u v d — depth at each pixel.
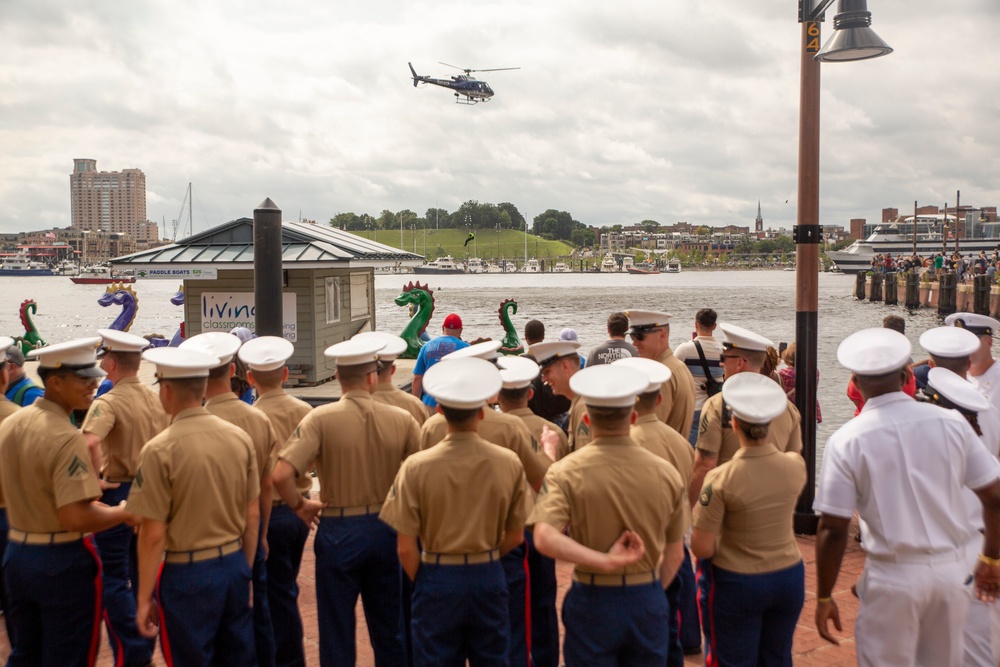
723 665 3.97
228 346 4.65
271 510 4.89
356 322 15.33
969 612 4.25
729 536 3.94
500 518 3.98
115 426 4.93
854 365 3.83
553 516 3.55
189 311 13.77
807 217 6.92
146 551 3.90
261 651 4.67
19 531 4.20
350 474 4.53
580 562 3.43
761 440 3.90
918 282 58.78
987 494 3.77
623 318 6.62
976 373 5.52
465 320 52.22
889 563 3.72
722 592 3.94
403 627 4.80
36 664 4.33
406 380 13.59
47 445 4.08
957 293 52.88
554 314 58.28
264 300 9.62
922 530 3.67
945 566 3.67
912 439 3.71
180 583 3.95
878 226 131.38
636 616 3.61
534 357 5.32
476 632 4.01
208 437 4.06
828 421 16.86
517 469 4.02
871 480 3.71
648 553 3.64
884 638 3.73
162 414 5.13
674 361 5.71
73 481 4.05
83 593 4.25
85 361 4.20
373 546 4.55
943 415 3.77
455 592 3.91
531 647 4.74
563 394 5.36
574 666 3.71
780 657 4.06
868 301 72.69
